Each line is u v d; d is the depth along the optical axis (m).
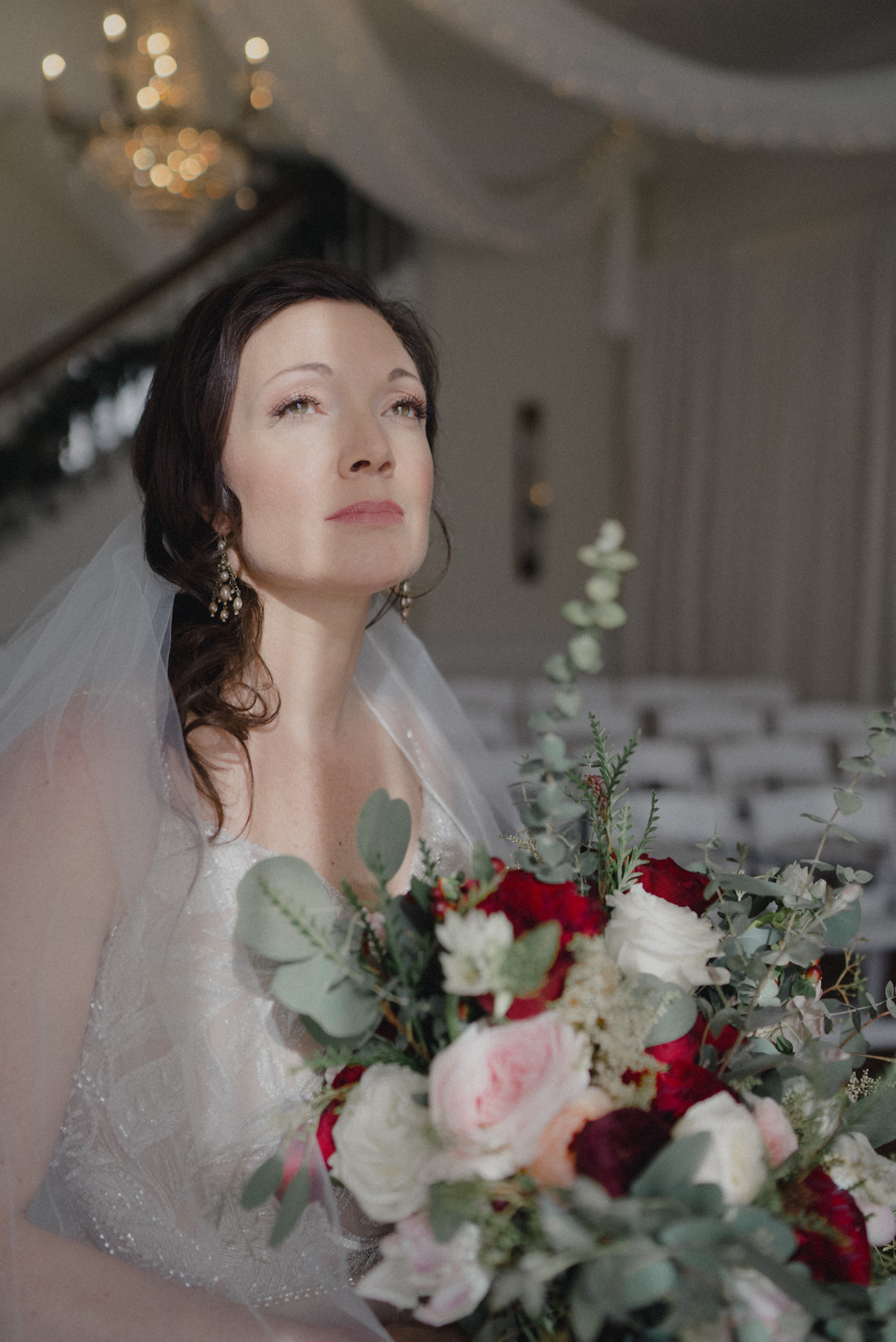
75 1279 0.84
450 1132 0.73
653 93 5.03
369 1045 0.87
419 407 1.10
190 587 1.06
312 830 1.09
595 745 1.02
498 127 8.65
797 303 7.60
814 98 5.09
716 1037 0.89
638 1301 0.67
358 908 0.88
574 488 9.18
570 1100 0.76
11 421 7.14
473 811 1.32
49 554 6.65
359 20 5.27
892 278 6.89
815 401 7.47
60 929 0.88
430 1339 0.93
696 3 6.91
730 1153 0.73
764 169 7.83
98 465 6.79
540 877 0.87
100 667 0.98
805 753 4.62
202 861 0.96
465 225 7.32
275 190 7.83
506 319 8.97
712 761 4.62
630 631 8.74
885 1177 0.86
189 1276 0.92
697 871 1.04
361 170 6.50
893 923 3.36
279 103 5.71
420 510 1.08
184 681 1.03
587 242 9.05
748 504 7.97
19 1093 0.84
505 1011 0.78
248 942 0.85
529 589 9.10
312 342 1.03
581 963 0.81
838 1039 1.05
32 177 9.84
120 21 5.25
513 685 6.25
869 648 7.04
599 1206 0.67
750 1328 0.70
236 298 1.05
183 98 5.45
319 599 1.08
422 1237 0.75
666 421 8.53
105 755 0.92
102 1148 0.93
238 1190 0.92
